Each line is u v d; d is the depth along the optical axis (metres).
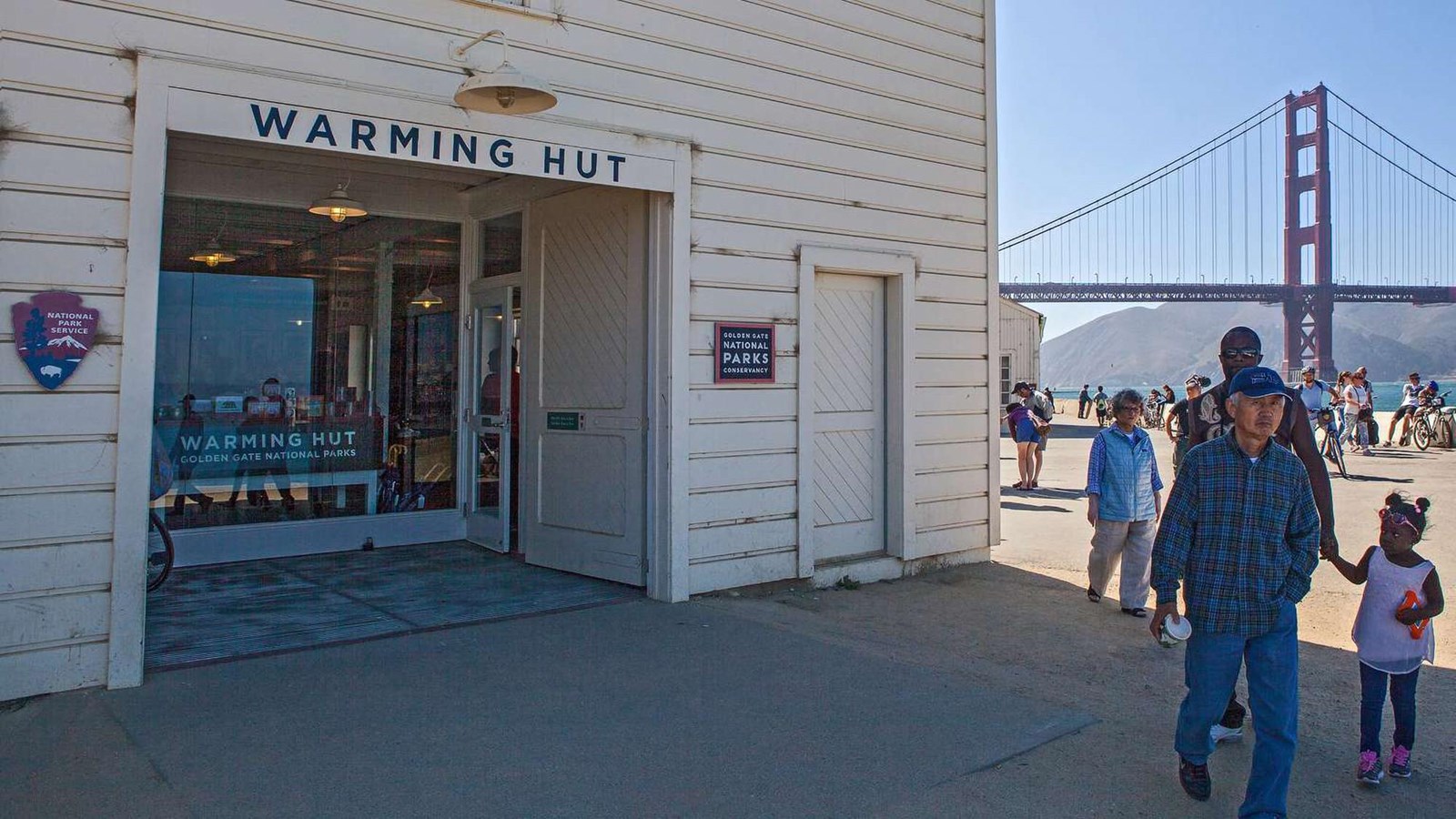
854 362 7.37
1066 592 7.16
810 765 3.87
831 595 6.81
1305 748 4.36
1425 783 4.01
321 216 7.35
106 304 4.37
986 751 4.08
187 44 4.59
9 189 4.18
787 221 6.77
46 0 4.27
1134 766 4.01
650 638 5.45
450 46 5.34
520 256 7.58
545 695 4.52
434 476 8.03
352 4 5.04
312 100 4.89
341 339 7.54
